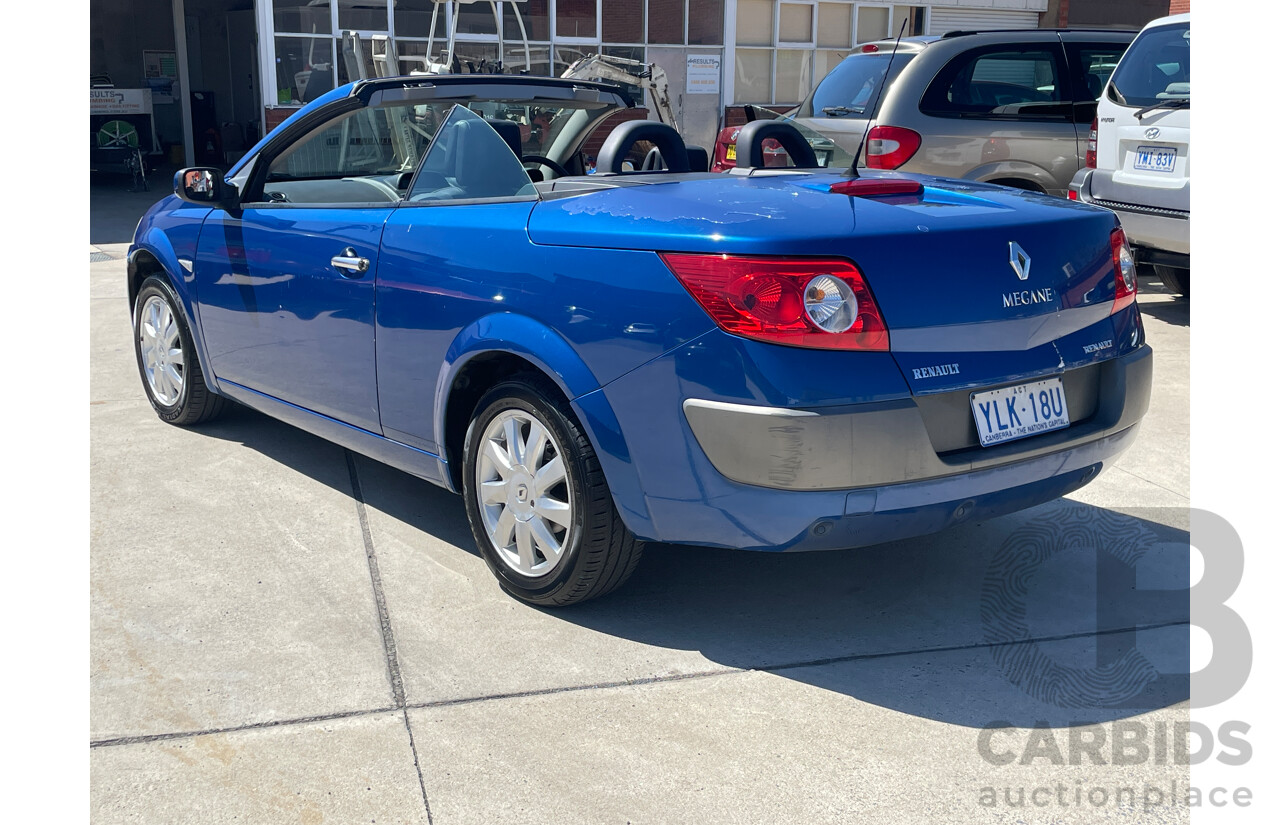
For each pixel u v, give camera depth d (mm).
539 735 2443
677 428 2566
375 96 3568
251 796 2225
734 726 2484
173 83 19859
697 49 15984
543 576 2979
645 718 2514
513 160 3062
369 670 2719
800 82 16766
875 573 3318
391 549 3471
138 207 13703
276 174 4113
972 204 2824
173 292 4492
